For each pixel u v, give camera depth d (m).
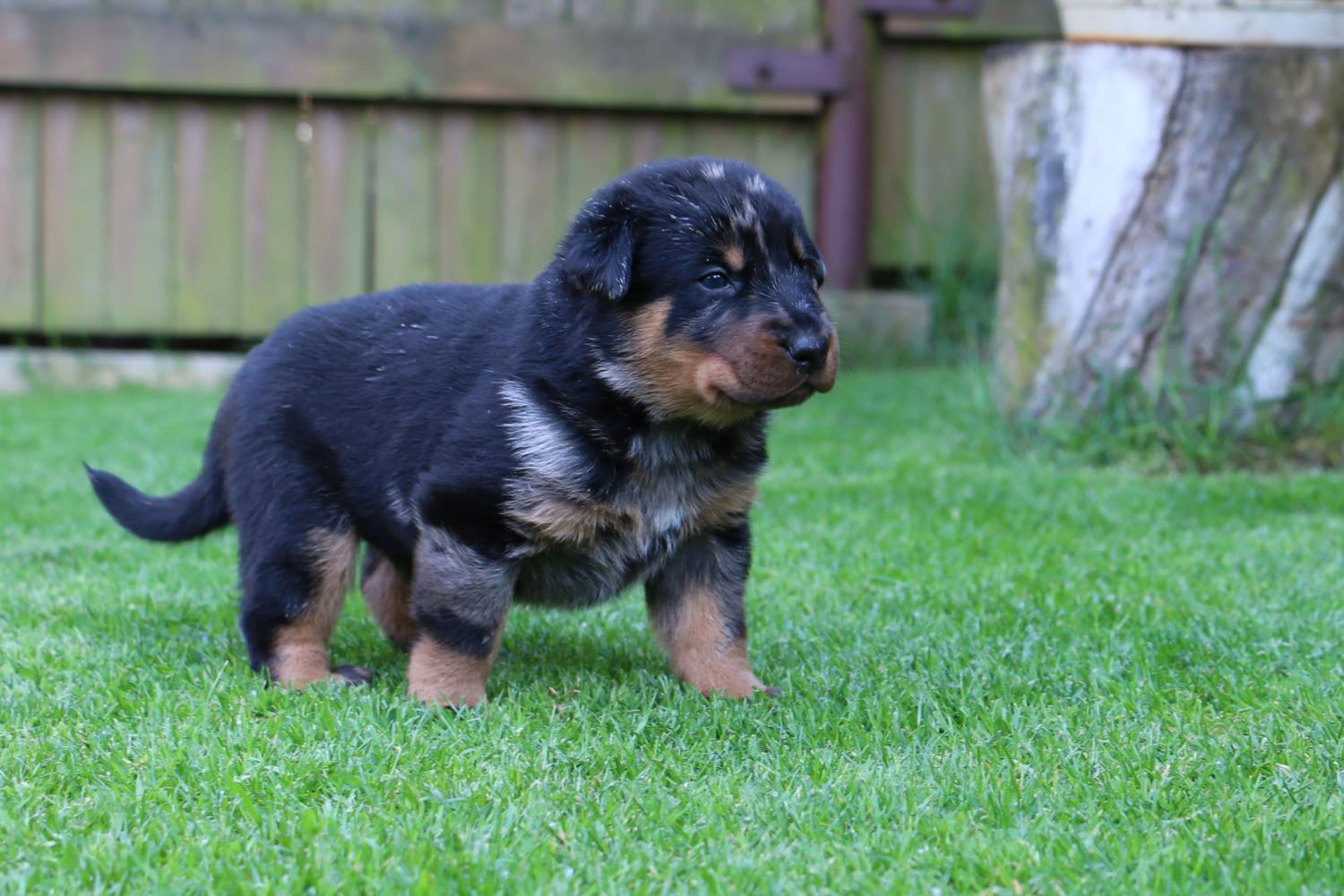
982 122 3.63
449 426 2.24
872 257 3.62
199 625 2.40
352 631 2.44
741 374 2.12
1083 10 2.91
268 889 1.56
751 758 2.01
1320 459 2.90
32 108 3.43
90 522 2.72
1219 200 2.88
